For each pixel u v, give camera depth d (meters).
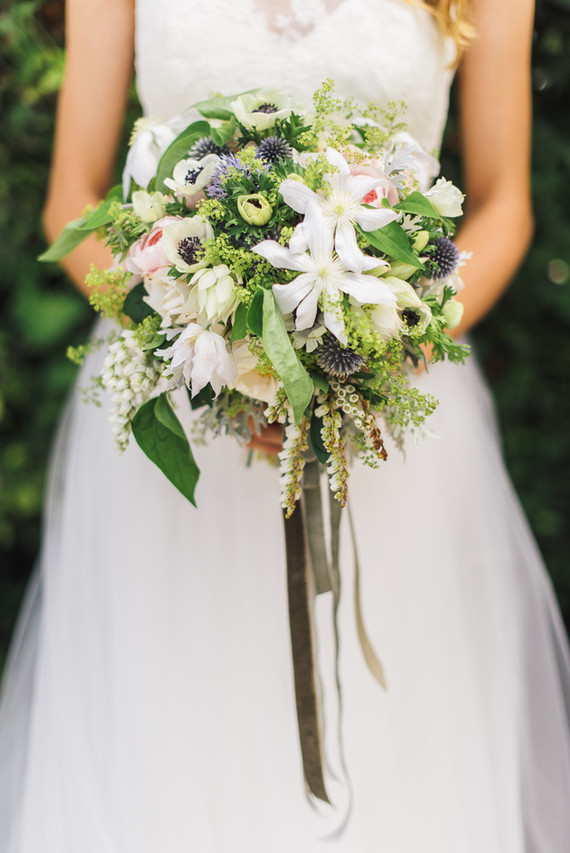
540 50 2.05
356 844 1.32
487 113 1.45
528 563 1.54
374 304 0.98
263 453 1.33
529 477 2.30
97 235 1.18
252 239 0.99
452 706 1.39
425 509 1.42
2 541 2.32
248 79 1.31
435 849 1.34
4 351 2.27
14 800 1.55
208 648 1.36
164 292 1.03
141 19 1.38
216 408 1.17
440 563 1.42
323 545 1.21
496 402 2.29
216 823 1.32
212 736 1.34
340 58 1.30
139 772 1.32
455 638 1.41
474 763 1.37
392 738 1.37
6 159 2.14
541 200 2.13
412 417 1.08
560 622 1.57
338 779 1.31
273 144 1.05
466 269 1.40
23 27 2.02
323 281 0.95
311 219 0.95
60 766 1.37
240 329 0.98
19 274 2.24
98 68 1.47
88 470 1.46
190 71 1.32
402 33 1.31
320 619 1.39
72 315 2.25
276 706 1.36
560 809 1.47
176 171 1.07
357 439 1.10
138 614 1.36
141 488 1.40
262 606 1.38
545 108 2.12
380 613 1.40
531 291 2.20
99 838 1.30
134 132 1.21
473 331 2.26
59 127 1.52
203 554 1.39
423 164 1.18
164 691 1.34
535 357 2.28
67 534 1.49
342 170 0.98
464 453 1.48
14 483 2.29
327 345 1.00
